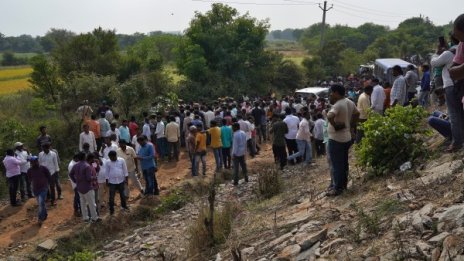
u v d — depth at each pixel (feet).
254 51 124.47
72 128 65.41
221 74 118.42
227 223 26.45
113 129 53.26
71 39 101.91
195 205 41.09
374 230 17.56
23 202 45.52
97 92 71.31
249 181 44.75
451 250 14.08
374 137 24.67
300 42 401.08
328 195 25.20
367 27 330.75
